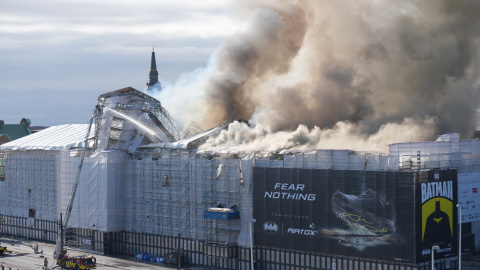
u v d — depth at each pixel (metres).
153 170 141.88
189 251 135.38
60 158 158.12
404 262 104.88
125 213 148.25
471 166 122.56
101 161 147.12
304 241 116.06
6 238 172.38
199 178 133.00
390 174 106.12
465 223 123.62
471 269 114.12
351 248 110.44
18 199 174.00
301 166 119.50
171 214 138.88
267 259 122.25
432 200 106.00
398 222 105.38
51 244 162.50
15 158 174.12
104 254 148.75
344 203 111.00
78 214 151.88
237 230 126.69
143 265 135.75
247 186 124.56
